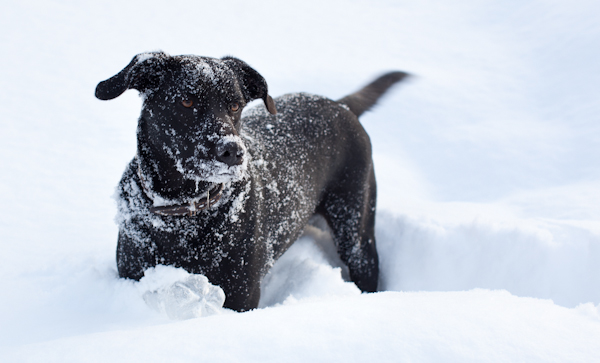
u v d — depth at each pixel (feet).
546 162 16.28
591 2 33.27
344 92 21.71
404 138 18.47
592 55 25.00
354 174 11.00
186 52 24.86
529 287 9.97
